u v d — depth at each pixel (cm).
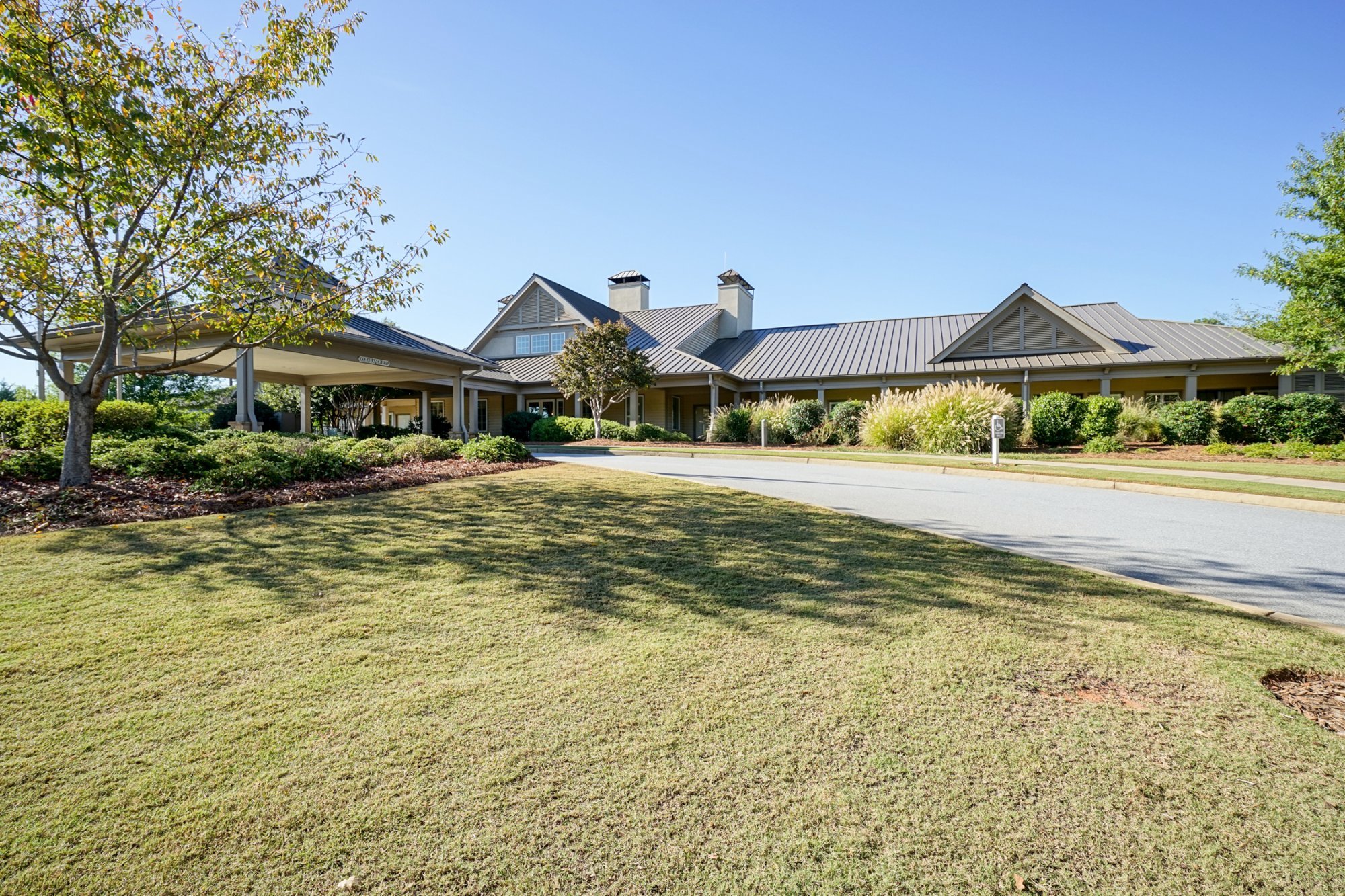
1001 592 408
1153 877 170
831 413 1916
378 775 214
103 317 733
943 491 896
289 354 1394
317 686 278
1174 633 338
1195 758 224
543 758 225
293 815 195
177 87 694
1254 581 448
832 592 406
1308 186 1586
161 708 257
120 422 1111
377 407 2997
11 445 897
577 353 2073
